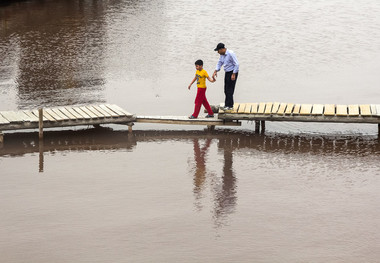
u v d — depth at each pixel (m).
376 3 40.22
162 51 29.14
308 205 12.93
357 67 26.20
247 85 23.73
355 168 15.05
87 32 33.06
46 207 12.96
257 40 31.14
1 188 14.01
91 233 11.78
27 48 29.67
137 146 17.06
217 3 41.28
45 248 11.22
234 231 11.80
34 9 39.88
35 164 15.55
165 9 39.53
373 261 10.66
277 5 40.16
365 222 12.12
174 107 20.91
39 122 17.28
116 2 42.53
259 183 14.18
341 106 18.17
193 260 10.71
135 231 11.84
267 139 17.56
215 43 30.61
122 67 26.45
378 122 17.25
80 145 17.12
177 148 16.84
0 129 17.12
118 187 14.04
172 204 13.07
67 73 25.45
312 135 17.91
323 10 38.44
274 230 11.82
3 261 10.77
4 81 24.25
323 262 10.62
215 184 14.16
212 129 18.69
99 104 20.47
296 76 24.95
